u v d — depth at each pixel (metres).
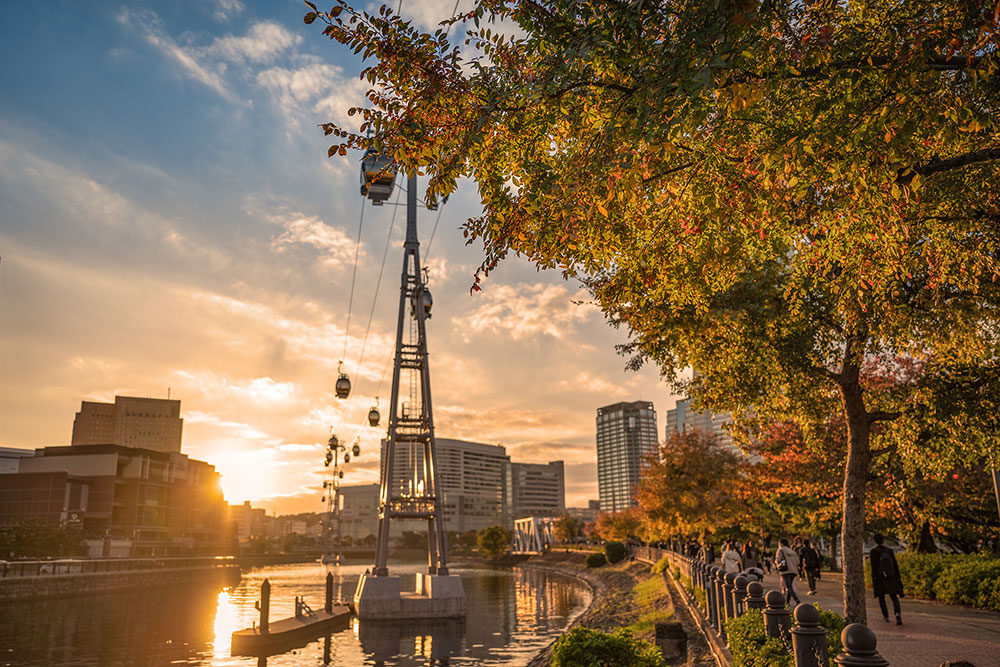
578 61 5.34
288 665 23.16
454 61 5.98
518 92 5.61
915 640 12.28
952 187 6.86
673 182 6.61
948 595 19.83
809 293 11.53
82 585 57.44
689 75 4.60
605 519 106.69
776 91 5.36
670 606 26.94
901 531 29.12
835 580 29.58
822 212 6.77
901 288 9.99
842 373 12.33
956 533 28.95
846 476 12.29
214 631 32.50
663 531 49.47
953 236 7.51
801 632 5.60
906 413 12.03
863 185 5.64
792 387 12.56
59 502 111.31
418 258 42.09
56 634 31.42
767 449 26.44
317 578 94.88
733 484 39.06
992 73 5.07
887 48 5.00
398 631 31.61
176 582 75.81
